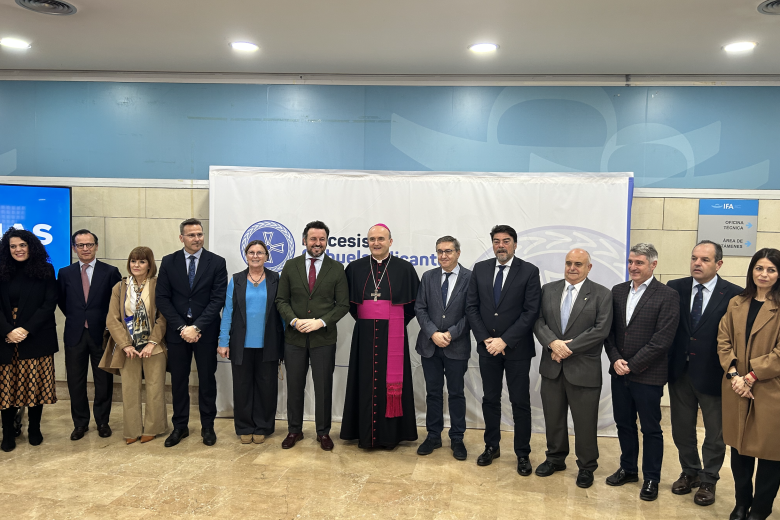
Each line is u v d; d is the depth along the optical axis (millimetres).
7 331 3553
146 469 3451
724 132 4516
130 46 4094
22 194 4504
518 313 3447
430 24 3562
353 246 4391
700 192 4527
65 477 3324
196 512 2904
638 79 4543
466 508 2994
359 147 4723
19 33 3846
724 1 3135
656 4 3195
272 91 4742
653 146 4562
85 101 4809
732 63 4211
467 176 4332
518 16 3408
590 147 4598
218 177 4406
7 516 2844
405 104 4684
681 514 2961
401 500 3074
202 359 3898
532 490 3227
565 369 3270
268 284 3914
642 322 3107
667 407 4484
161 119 4789
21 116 4840
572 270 3264
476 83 4633
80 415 3988
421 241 4355
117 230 4824
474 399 4355
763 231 4496
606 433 4227
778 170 4488
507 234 3451
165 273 3840
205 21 3580
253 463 3562
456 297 3684
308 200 4395
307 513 2908
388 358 3758
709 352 3014
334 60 4332
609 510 2996
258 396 3984
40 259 3715
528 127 4625
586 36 3721
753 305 2764
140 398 3932
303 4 3285
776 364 2582
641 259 3090
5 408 3629
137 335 3789
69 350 3932
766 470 2697
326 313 3811
